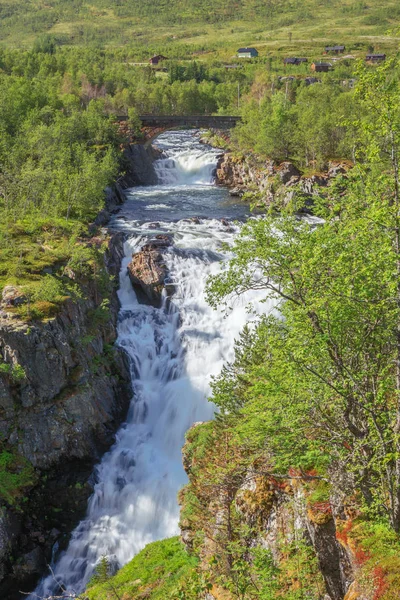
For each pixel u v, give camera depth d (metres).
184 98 167.75
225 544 23.67
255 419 22.11
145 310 54.56
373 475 20.72
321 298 18.03
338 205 19.91
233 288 21.42
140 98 159.12
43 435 39.66
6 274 48.78
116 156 100.81
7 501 36.12
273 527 23.95
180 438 44.78
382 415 19.59
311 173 95.50
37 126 94.06
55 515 38.44
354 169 20.25
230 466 26.94
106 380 45.22
